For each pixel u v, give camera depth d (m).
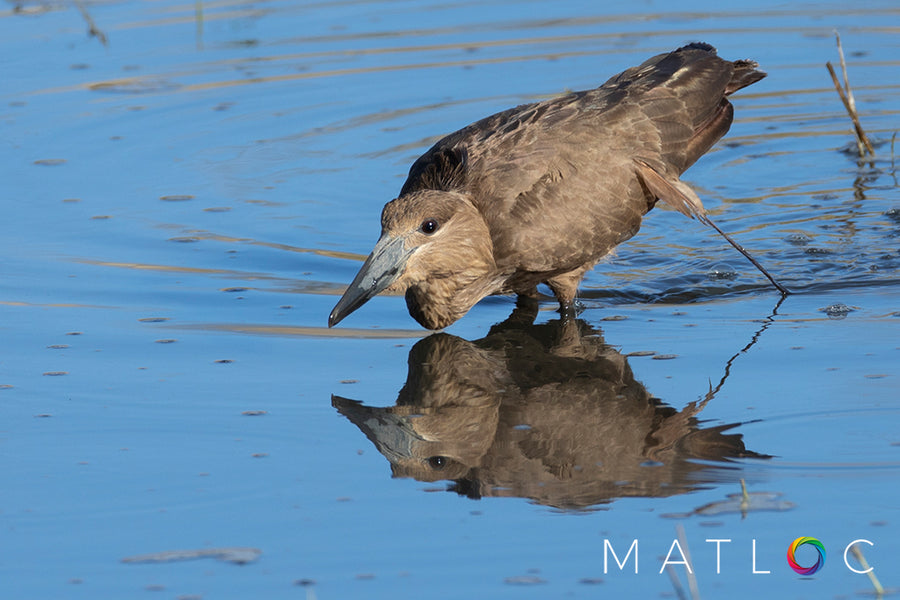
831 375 9.55
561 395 9.64
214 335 10.99
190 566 7.11
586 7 21.11
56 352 10.55
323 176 15.10
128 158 15.48
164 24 20.23
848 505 7.59
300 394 9.71
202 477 8.25
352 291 10.73
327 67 18.44
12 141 15.87
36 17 20.58
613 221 11.51
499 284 11.62
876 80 17.75
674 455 8.42
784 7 20.56
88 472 8.33
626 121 11.64
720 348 10.34
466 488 8.09
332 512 7.76
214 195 14.49
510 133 11.58
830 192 14.62
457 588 6.83
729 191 14.95
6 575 7.07
